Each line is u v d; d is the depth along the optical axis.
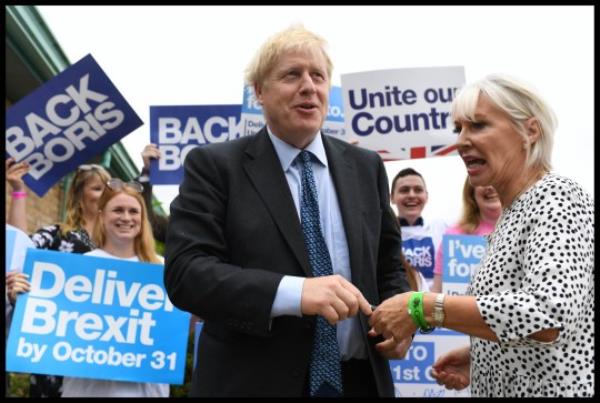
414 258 4.81
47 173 4.50
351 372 2.25
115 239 4.29
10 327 3.90
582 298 1.95
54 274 3.97
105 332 3.97
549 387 2.02
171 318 4.02
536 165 2.24
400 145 4.85
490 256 2.19
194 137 4.77
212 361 2.18
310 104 2.28
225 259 2.20
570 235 1.98
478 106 2.24
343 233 2.28
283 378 2.09
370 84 4.86
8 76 7.43
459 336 4.45
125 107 4.50
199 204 2.22
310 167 2.34
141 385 4.06
